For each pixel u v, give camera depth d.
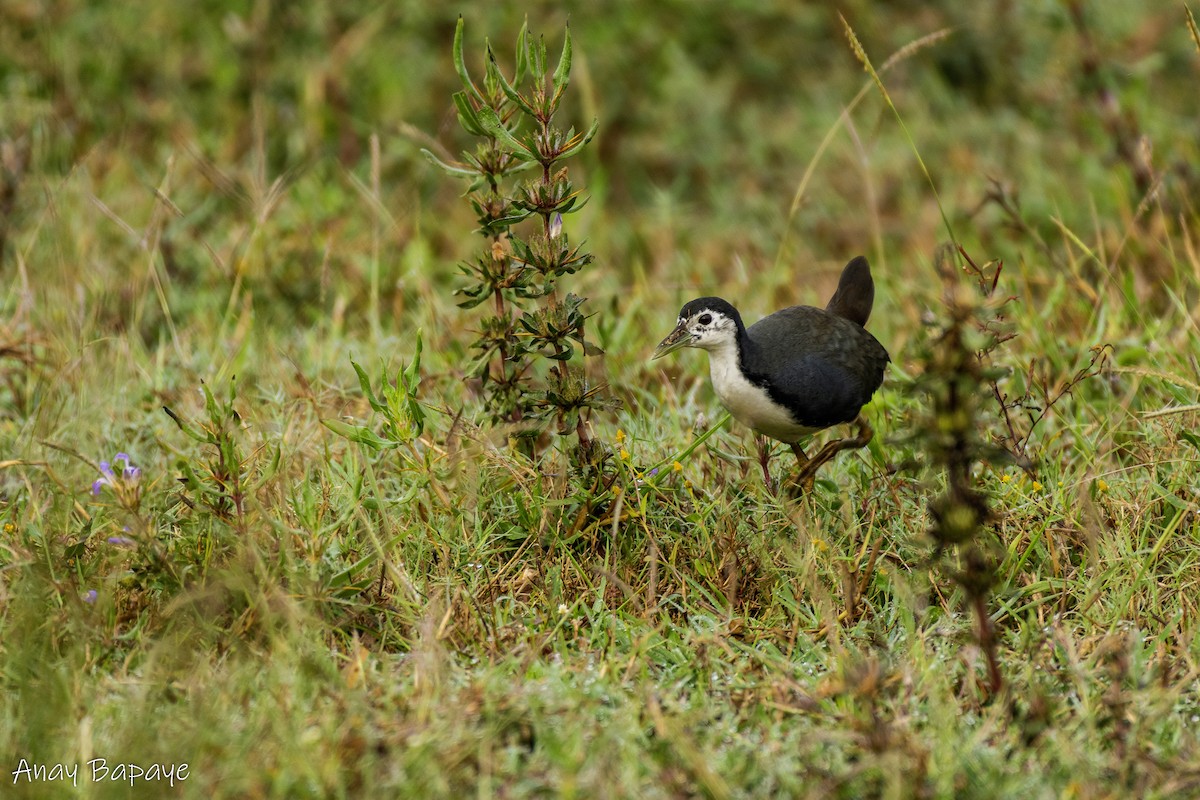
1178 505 9.25
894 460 10.50
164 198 12.90
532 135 9.12
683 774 6.95
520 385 9.73
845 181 17.14
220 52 17.61
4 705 7.52
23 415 11.41
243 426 10.30
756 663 8.21
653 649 8.30
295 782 6.72
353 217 15.43
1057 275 13.58
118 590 8.59
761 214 17.11
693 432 10.67
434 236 15.90
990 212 15.71
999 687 7.64
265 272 13.81
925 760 6.84
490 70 9.37
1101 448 10.53
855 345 10.10
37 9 17.03
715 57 19.00
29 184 14.23
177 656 7.86
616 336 12.52
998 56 18.62
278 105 17.19
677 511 9.55
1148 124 15.34
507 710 7.34
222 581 8.31
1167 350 11.40
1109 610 8.66
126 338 12.30
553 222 9.30
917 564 9.19
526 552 9.34
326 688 7.62
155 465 10.52
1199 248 13.50
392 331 12.93
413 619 8.45
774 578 9.08
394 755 6.97
